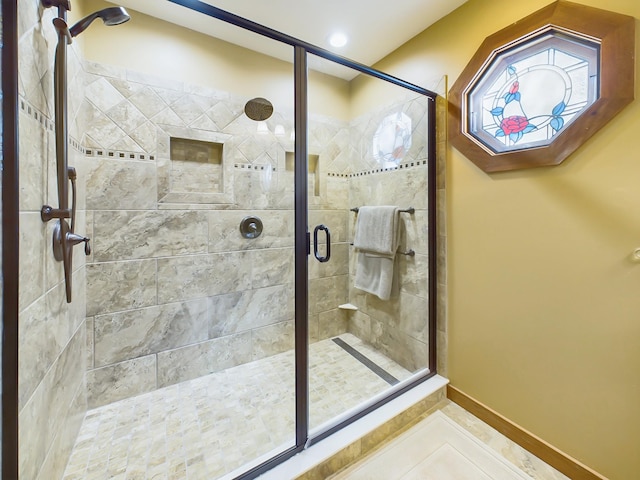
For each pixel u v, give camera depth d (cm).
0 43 67
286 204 201
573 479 110
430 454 123
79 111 135
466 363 151
